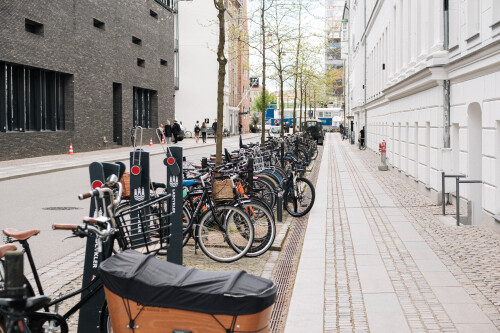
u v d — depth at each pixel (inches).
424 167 617.9
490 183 400.5
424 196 606.2
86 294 173.0
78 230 151.6
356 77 2127.2
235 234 303.9
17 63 987.9
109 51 1400.1
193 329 131.0
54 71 1147.3
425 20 629.3
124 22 1499.8
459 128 498.6
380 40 1245.1
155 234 220.2
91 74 1296.8
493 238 362.9
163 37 1872.5
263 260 310.0
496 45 355.9
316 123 1963.6
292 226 425.1
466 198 468.1
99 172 179.0
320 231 398.6
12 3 956.6
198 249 330.0
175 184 252.8
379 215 470.6
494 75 386.0
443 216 462.0
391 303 230.5
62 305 215.8
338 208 514.0
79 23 1225.4
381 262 303.3
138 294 134.1
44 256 318.3
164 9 1870.1
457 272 278.5
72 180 713.0
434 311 219.0
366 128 1705.2
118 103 1499.8
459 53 485.1
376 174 888.3
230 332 128.4
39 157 1067.3
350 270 286.5
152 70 1744.6
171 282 133.2
